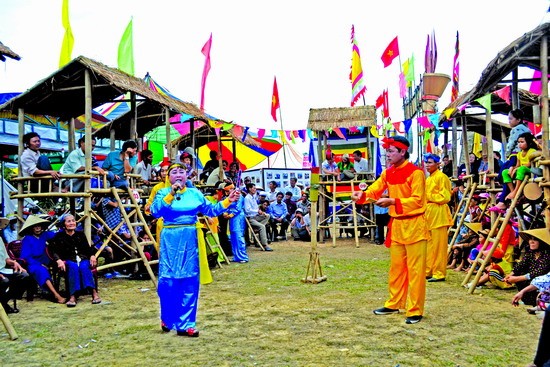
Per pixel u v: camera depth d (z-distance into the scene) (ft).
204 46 45.16
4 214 40.24
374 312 21.86
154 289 28.66
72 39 34.14
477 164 40.73
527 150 26.04
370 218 52.80
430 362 15.79
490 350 16.88
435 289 27.14
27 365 16.14
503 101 37.86
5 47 27.78
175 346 17.84
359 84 57.26
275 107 61.26
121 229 32.83
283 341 18.16
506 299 24.27
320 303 23.93
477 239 32.09
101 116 54.24
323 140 53.78
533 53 27.50
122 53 40.37
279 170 82.12
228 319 21.36
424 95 55.67
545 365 11.88
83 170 29.91
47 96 31.86
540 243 22.65
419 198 20.58
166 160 35.32
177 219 19.29
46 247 26.63
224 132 55.42
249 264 37.86
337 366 15.56
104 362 16.31
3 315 19.08
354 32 57.57
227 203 19.90
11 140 51.55
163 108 39.42
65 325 20.95
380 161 53.36
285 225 56.70
